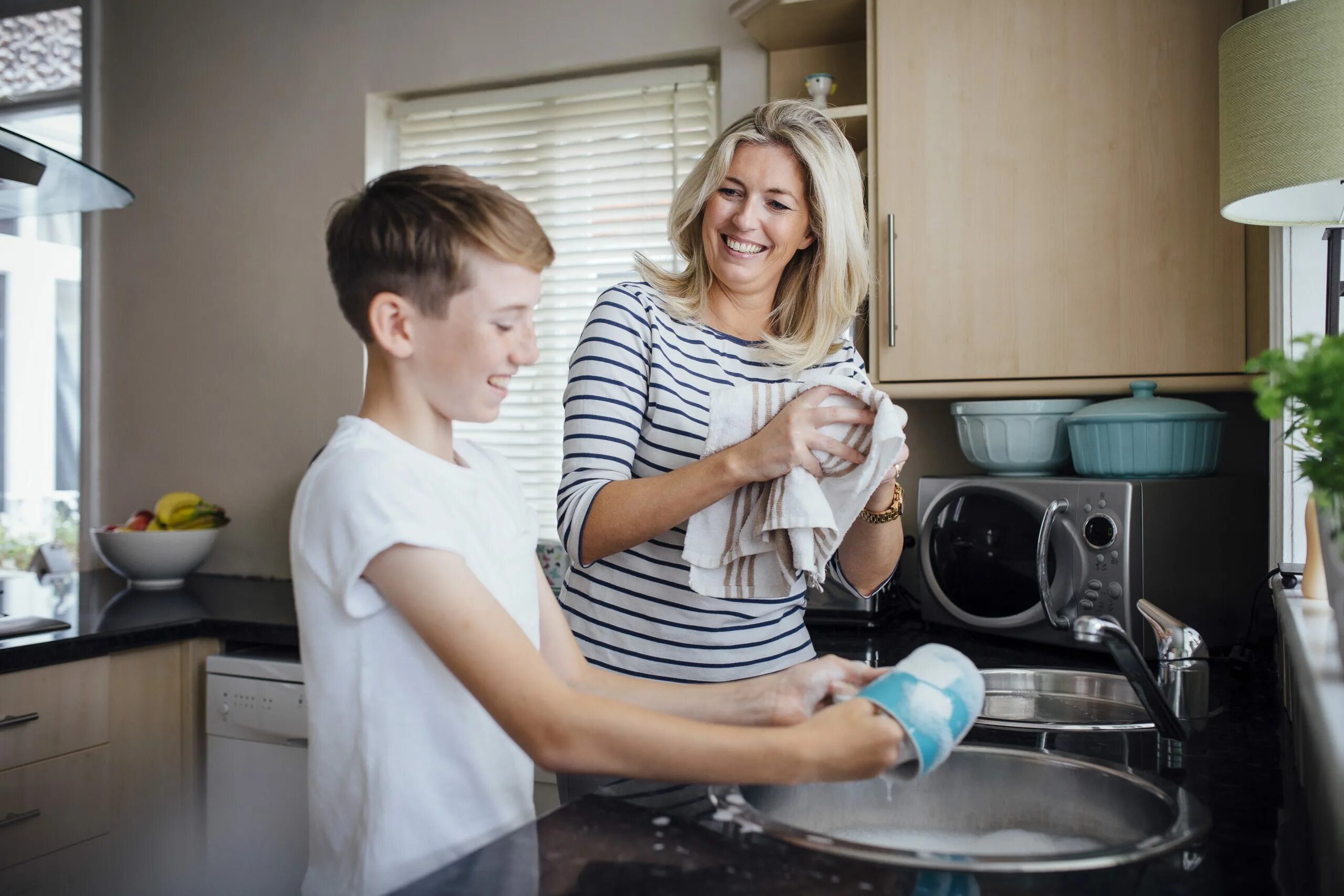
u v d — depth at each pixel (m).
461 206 0.73
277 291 2.64
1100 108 1.76
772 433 1.07
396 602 0.71
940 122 1.85
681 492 1.09
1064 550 1.64
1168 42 1.72
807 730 0.67
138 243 2.79
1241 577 1.75
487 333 0.75
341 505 0.72
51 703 1.81
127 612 2.11
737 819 0.72
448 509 0.76
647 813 0.73
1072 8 1.77
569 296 2.47
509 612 0.82
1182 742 0.98
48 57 2.90
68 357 2.91
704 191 1.28
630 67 2.42
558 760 0.69
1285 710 1.12
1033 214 1.80
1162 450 1.67
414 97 2.61
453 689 0.78
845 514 1.10
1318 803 0.63
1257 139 1.17
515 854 0.65
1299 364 0.64
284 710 1.96
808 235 1.33
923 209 1.87
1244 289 1.68
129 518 2.81
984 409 1.85
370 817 0.76
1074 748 0.96
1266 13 1.15
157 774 2.02
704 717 0.85
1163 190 1.72
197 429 2.73
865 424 1.08
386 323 0.76
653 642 1.21
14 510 2.92
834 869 0.63
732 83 2.25
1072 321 1.78
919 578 2.21
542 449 2.49
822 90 2.02
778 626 1.26
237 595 2.36
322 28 2.61
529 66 2.42
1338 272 1.27
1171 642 1.14
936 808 0.95
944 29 1.85
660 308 1.27
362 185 2.56
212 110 2.71
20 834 1.76
